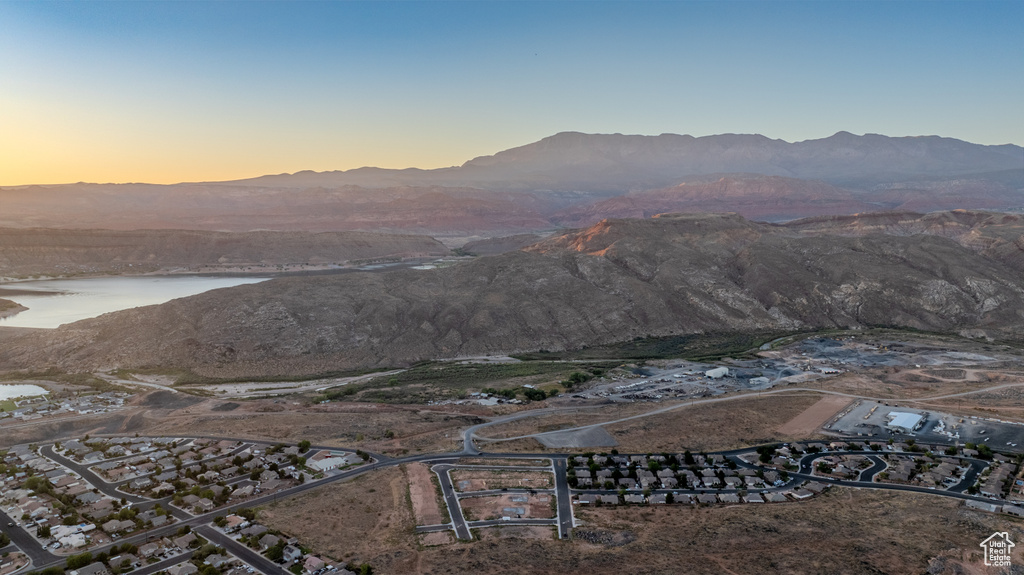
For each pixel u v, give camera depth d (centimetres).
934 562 8669
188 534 10081
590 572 8700
